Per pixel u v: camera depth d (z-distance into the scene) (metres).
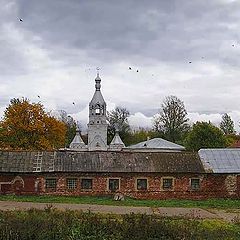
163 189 46.22
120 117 125.81
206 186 46.59
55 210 31.28
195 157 48.34
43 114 78.06
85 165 46.16
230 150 49.78
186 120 102.38
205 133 71.75
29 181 45.38
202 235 24.59
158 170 46.19
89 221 25.61
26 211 31.11
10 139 75.69
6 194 45.03
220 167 47.16
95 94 98.88
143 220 26.02
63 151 47.94
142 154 48.06
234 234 25.53
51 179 45.66
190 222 28.19
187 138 76.19
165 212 34.97
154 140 93.12
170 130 102.31
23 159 46.47
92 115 98.00
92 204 39.59
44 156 47.00
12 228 23.34
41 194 45.25
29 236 22.34
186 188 46.41
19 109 76.31
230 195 46.62
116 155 47.69
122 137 125.38
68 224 24.89
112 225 24.94
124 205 39.41
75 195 45.50
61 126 80.44
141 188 46.16
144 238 23.11
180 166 46.88
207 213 35.31
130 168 46.19
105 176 45.97
